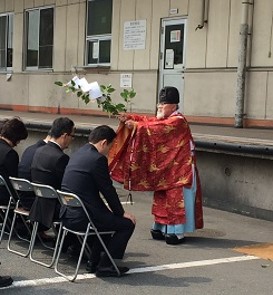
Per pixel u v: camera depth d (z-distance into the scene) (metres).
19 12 17.73
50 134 5.82
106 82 14.50
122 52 14.02
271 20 10.91
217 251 6.23
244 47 11.18
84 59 15.27
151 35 13.27
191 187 6.48
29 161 6.14
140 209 8.54
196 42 12.24
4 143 6.24
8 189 6.05
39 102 16.91
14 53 18.06
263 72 11.05
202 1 12.03
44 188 5.36
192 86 12.35
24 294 4.71
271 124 10.93
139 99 13.61
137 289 4.89
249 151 7.74
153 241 6.61
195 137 8.59
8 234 6.57
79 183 5.09
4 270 5.36
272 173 7.76
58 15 16.09
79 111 15.35
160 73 13.16
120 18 14.04
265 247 6.44
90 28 15.10
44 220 5.43
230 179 8.33
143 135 6.37
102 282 5.05
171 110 6.57
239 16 11.39
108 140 5.34
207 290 4.91
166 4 12.87
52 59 16.48
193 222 6.53
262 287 5.04
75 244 5.71
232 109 11.52
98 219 5.05
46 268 5.43
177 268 5.55
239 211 8.23
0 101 18.62
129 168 6.39
